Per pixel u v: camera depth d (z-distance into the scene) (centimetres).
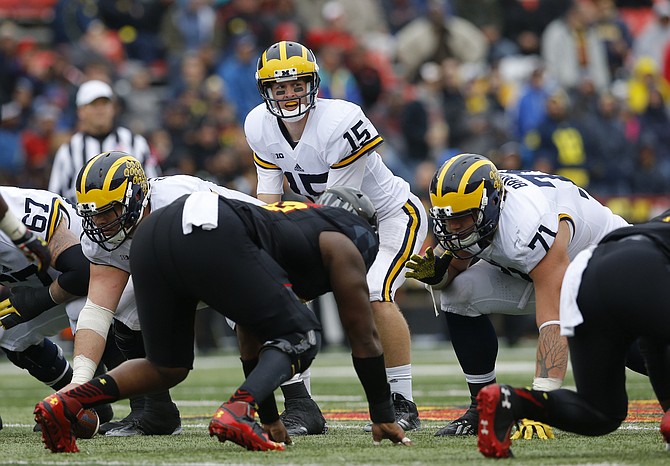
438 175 1602
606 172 4919
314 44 5256
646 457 1345
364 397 2586
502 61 5625
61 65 4747
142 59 5272
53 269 1794
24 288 1783
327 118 1842
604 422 1341
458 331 1762
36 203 1723
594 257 1331
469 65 5525
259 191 1947
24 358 1903
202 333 4266
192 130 4434
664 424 1370
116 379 1385
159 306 1366
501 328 4553
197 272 1330
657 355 1399
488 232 1609
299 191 1938
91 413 1697
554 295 1608
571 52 5569
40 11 5700
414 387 2816
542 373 1581
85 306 1627
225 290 1330
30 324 1844
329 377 3216
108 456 1410
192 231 1334
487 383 1758
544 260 1614
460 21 5906
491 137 4931
